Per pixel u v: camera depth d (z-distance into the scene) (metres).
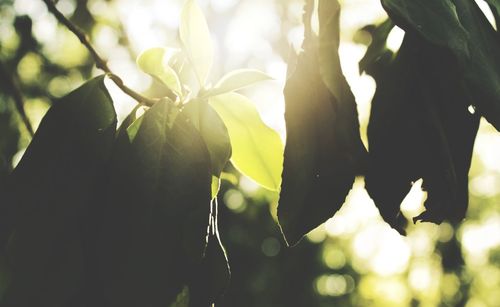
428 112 0.60
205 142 0.61
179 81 0.64
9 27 1.66
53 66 2.06
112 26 1.52
